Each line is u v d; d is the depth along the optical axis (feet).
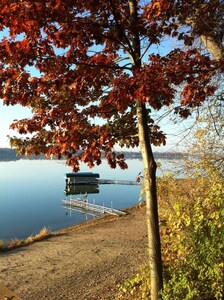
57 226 83.82
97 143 15.44
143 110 15.25
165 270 17.75
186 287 15.19
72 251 38.58
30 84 13.96
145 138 15.26
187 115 16.49
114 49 15.67
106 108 15.70
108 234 46.98
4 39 13.00
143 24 14.69
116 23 14.01
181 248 17.19
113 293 24.23
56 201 133.39
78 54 14.10
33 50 12.94
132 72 13.96
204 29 16.99
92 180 189.16
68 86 14.16
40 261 34.96
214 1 15.81
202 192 19.19
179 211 17.20
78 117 15.20
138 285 21.86
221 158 20.21
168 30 15.10
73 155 15.88
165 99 12.94
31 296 25.40
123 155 16.70
